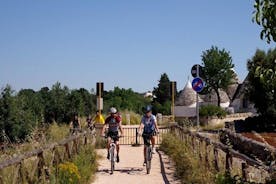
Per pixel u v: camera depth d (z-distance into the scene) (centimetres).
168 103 7700
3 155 1130
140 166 1559
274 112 3428
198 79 1655
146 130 1421
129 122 4025
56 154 1130
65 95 3253
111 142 1436
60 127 2498
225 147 973
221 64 7538
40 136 1656
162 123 4253
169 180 1266
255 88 3462
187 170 1241
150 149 1412
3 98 2453
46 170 980
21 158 842
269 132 3228
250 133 3061
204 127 4175
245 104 6544
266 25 609
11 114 2406
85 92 3866
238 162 1073
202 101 7894
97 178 1307
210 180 1014
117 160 1473
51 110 3131
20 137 2409
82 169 1225
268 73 643
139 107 6925
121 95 7025
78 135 1529
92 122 2495
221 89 7781
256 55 3506
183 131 1820
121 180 1278
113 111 1453
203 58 7656
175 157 1584
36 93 3153
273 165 712
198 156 1274
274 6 598
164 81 9369
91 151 1644
